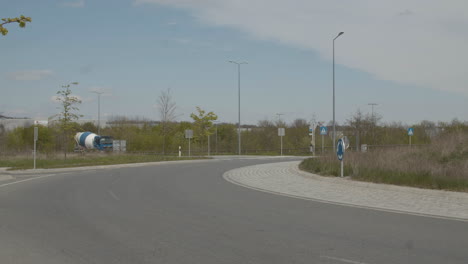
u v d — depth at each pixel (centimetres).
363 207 1062
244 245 679
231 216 935
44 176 2094
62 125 3634
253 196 1276
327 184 1586
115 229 799
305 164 2266
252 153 5069
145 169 2509
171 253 631
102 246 674
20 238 730
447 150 1902
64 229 801
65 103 3606
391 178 1473
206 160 3556
